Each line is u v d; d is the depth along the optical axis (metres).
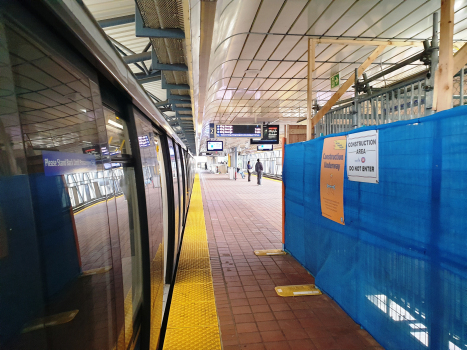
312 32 5.36
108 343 1.17
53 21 0.85
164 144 3.83
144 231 1.96
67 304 0.87
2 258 0.62
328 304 3.04
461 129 1.55
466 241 1.53
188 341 2.17
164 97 8.34
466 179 1.54
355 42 5.49
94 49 1.12
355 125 4.42
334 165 3.01
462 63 2.28
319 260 3.47
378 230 2.30
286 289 3.38
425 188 1.81
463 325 1.56
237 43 5.84
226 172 42.06
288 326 2.65
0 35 0.67
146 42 4.82
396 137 2.07
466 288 1.54
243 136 13.77
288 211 4.65
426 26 5.20
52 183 0.83
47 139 0.82
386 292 2.22
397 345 2.10
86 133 1.08
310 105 5.03
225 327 2.65
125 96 1.76
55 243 0.82
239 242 5.57
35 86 0.79
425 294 1.82
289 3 4.36
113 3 3.42
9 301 0.63
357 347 2.33
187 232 6.02
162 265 2.75
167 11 2.54
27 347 0.68
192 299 2.87
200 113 7.83
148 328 1.95
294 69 7.63
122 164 1.69
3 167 0.65
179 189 5.31
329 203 3.14
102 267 1.14
